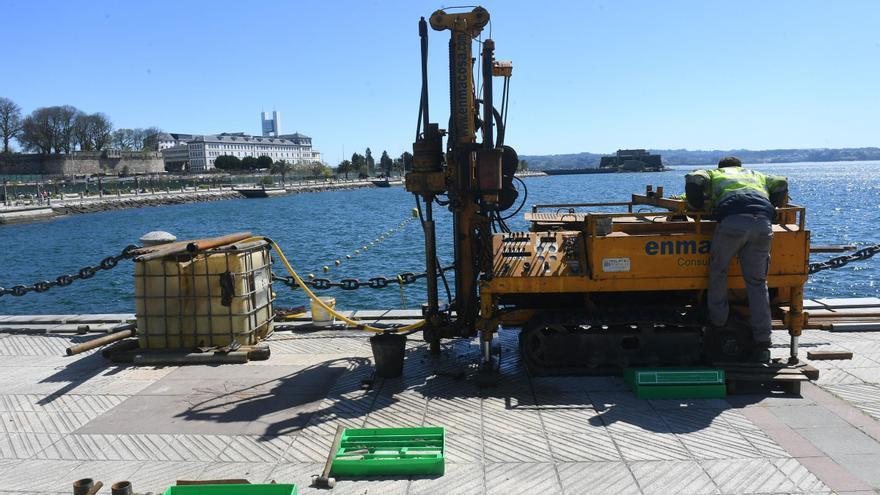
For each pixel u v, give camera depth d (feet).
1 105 384.88
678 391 19.95
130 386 22.68
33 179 336.90
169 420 19.31
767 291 20.72
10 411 20.42
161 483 15.29
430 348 25.38
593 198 221.87
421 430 17.22
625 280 21.31
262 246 28.71
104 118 430.20
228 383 22.71
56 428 18.90
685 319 21.56
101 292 69.72
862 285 59.93
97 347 27.78
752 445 16.29
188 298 26.25
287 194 376.48
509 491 14.40
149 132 538.88
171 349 26.00
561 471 15.28
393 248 96.17
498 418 18.72
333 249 100.48
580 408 19.29
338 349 26.91
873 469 14.84
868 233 104.58
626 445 16.58
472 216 23.56
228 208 256.93
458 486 14.73
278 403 20.53
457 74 22.84
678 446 16.39
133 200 268.41
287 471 15.80
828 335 26.25
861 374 21.50
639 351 21.71
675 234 21.38
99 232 161.17
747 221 19.36
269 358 25.73
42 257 113.09
